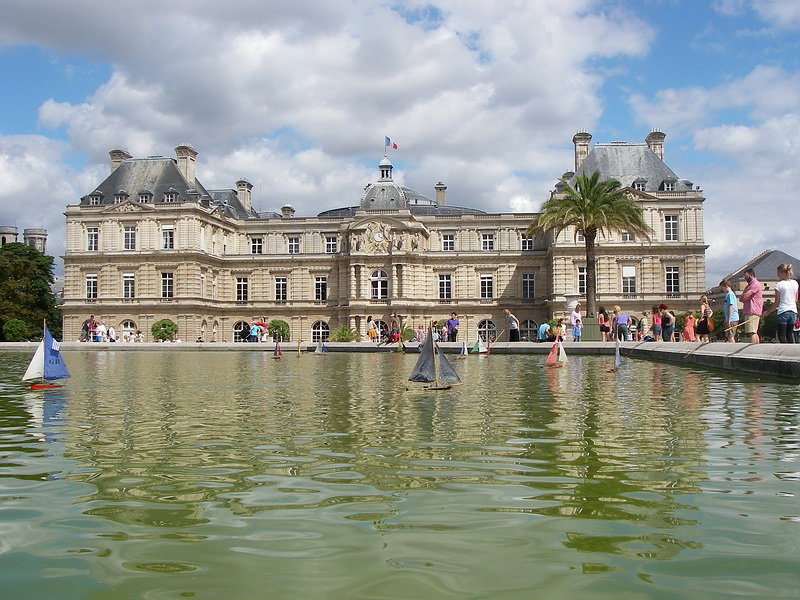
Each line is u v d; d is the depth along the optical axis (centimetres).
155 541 648
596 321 5325
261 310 9400
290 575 568
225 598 526
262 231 9806
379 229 8894
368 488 828
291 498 787
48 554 618
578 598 523
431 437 1156
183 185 9150
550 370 2772
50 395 1847
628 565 585
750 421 1302
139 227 8769
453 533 665
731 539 645
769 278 11600
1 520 713
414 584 548
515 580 556
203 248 8975
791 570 573
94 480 876
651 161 8662
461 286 9175
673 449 1042
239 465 953
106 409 1540
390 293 8800
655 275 8206
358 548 626
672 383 2080
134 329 8719
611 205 6006
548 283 8950
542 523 693
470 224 9531
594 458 984
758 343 2423
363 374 2680
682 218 8188
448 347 4753
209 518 716
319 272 9331
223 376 2575
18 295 8888
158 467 944
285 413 1459
